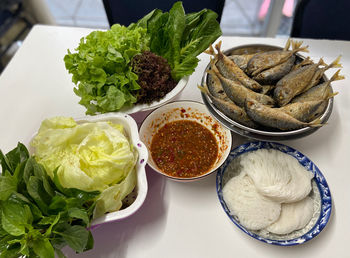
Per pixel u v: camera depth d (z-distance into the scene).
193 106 0.90
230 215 0.72
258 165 0.77
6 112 1.03
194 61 0.91
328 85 0.83
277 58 0.89
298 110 0.80
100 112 0.86
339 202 0.79
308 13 1.30
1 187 0.55
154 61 0.84
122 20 1.45
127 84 0.84
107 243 0.75
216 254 0.73
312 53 1.14
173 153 0.87
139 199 0.65
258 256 0.72
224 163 0.80
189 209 0.79
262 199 0.72
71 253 0.73
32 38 1.26
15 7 2.08
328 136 0.91
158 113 0.89
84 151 0.67
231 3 2.64
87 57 0.83
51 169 0.67
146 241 0.75
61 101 1.05
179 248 0.74
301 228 0.71
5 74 1.14
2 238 0.57
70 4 2.70
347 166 0.85
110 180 0.67
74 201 0.60
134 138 0.74
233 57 0.96
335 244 0.72
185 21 0.95
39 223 0.57
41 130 0.72
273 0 1.95
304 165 0.79
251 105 0.79
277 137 0.80
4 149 0.93
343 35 1.37
